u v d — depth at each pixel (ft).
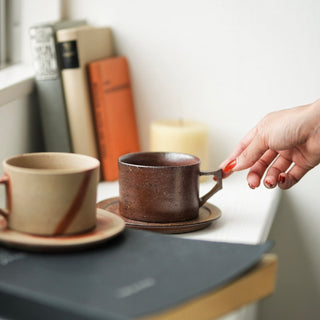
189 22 4.17
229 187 3.92
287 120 3.31
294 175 3.54
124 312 2.00
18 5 4.24
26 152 3.81
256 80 4.17
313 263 4.38
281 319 4.51
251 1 4.09
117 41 4.25
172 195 3.05
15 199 2.59
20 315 2.17
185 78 4.24
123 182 3.09
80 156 2.74
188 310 2.14
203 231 3.14
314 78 4.13
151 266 2.47
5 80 3.61
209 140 4.28
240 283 2.41
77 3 4.25
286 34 4.10
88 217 2.65
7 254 2.52
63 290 2.18
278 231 4.37
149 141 4.35
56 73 3.79
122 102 4.13
